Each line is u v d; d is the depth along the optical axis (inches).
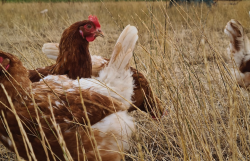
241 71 151.2
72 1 523.8
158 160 109.2
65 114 80.7
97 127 85.6
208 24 329.4
